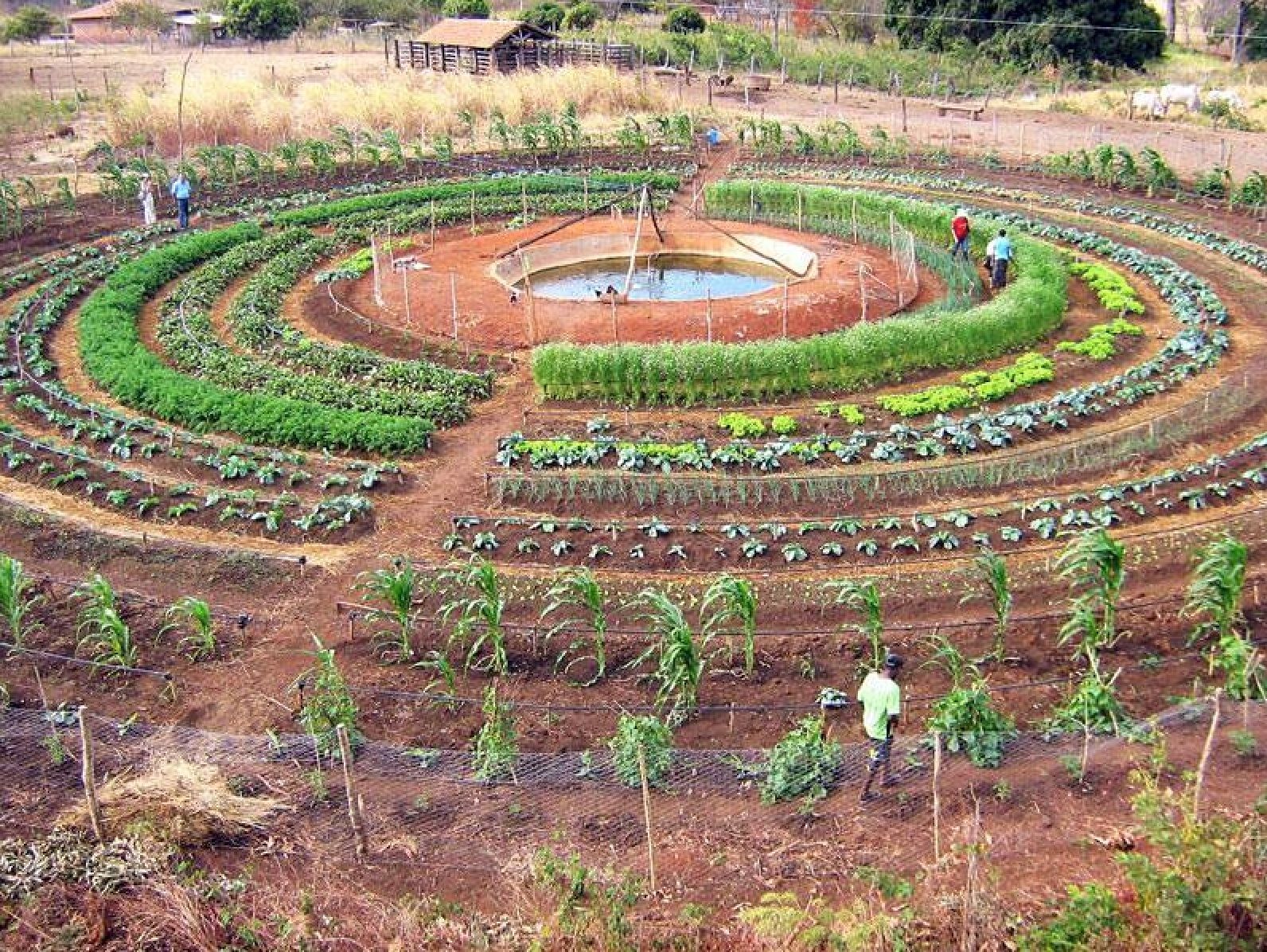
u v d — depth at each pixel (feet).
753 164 165.78
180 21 292.61
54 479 79.05
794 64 232.12
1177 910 40.50
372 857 48.32
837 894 45.85
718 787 51.65
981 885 44.21
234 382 93.35
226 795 50.29
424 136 180.34
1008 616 63.67
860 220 133.39
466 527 73.26
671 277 126.41
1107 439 82.43
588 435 85.30
